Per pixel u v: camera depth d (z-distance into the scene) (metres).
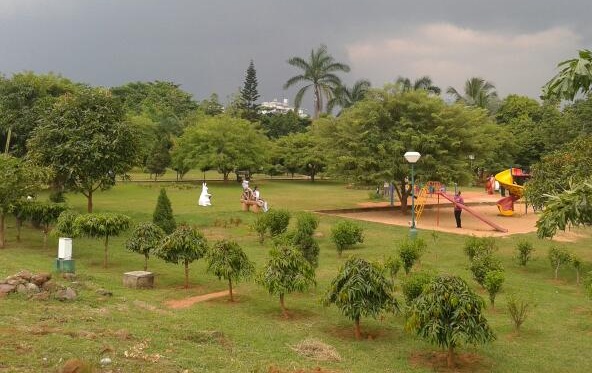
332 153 28.09
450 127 27.36
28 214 17.06
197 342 8.23
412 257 13.84
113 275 13.47
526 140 55.47
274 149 54.88
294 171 57.16
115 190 37.09
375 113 27.34
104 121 21.50
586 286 11.22
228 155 47.44
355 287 8.79
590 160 16.70
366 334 9.38
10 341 6.82
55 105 21.91
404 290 9.98
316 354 8.18
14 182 16.09
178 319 9.57
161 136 56.53
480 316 7.73
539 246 20.38
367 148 27.02
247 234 20.84
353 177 27.52
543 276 15.38
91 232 14.06
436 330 7.62
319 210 28.47
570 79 6.24
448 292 7.74
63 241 13.01
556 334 9.84
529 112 63.44
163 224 18.36
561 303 12.14
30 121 25.86
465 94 64.19
